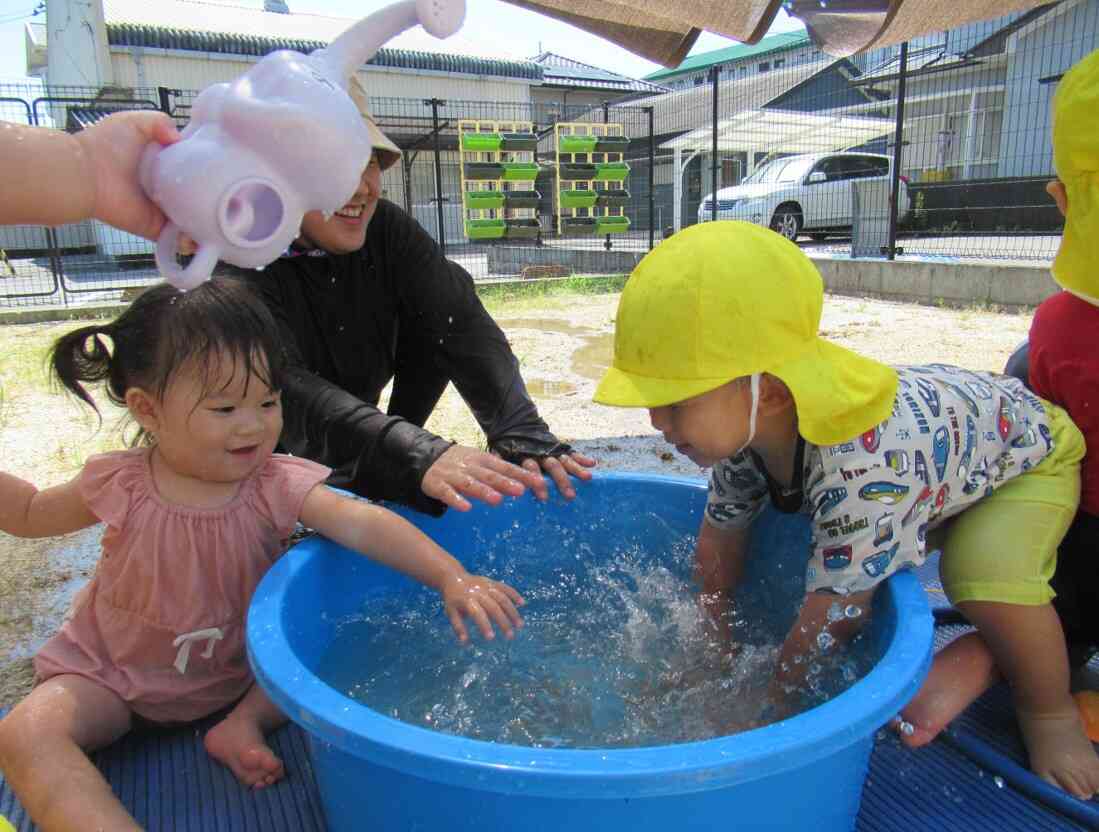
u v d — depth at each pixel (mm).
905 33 2959
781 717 1299
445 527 1655
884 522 1248
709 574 1634
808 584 1312
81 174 798
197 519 1403
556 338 5645
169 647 1404
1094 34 8859
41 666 1365
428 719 1301
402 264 2018
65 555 2221
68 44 11820
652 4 2678
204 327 1324
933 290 6895
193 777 1369
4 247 12172
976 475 1347
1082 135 1301
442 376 2186
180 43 12516
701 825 900
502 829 899
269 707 1428
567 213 11023
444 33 952
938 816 1278
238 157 799
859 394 1219
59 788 1182
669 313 1186
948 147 11070
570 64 22500
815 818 1002
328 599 1436
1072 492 1413
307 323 1928
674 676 1418
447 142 14570
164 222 846
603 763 826
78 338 1419
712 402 1218
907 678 992
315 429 1635
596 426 3330
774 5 2637
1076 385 1480
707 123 13258
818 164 11156
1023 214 9703
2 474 1478
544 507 1742
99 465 1428
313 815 1284
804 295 1229
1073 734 1337
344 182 846
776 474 1439
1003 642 1324
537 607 1657
